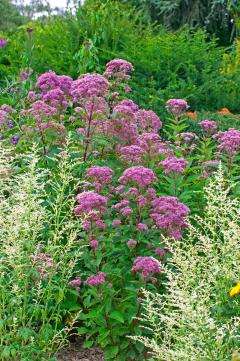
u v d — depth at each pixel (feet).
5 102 30.68
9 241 16.07
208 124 23.63
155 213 17.44
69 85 22.88
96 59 43.45
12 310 16.06
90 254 16.99
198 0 80.64
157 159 20.88
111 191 19.06
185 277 14.16
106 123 20.57
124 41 47.29
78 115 23.29
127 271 17.37
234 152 21.67
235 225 14.51
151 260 16.03
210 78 46.11
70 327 16.99
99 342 16.88
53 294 16.60
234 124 35.04
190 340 12.53
